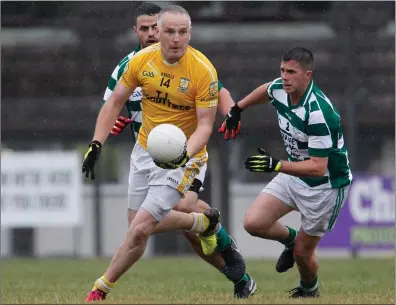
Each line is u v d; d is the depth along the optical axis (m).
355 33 74.25
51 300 28.34
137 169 32.03
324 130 29.56
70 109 76.62
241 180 75.88
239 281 31.55
